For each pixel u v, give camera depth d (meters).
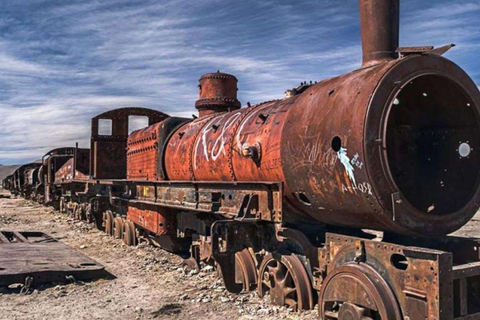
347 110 4.42
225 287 6.77
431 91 4.84
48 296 6.88
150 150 9.88
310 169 4.91
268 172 5.79
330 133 4.59
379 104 4.22
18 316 5.96
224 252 6.35
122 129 15.19
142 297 6.77
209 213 7.55
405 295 4.07
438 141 5.12
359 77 4.62
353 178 4.31
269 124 5.92
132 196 10.98
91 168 15.18
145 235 10.99
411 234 4.26
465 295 4.00
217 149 7.02
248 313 5.76
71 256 9.25
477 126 4.69
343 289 4.57
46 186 27.17
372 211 4.27
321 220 5.41
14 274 7.31
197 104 10.10
